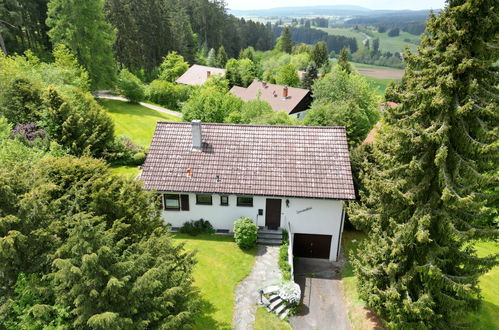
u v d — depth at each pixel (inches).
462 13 458.9
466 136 490.6
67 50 1743.4
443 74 480.7
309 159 888.9
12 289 426.0
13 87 1175.6
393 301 566.9
